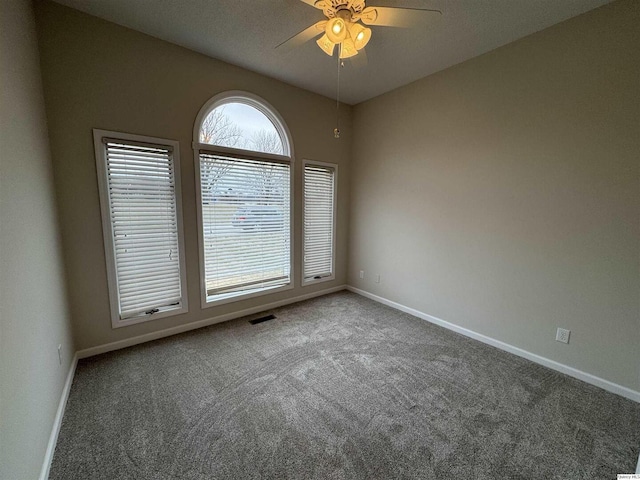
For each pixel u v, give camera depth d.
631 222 1.85
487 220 2.60
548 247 2.23
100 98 2.18
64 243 2.13
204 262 2.86
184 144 2.61
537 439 1.54
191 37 2.37
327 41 1.83
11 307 1.08
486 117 2.54
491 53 2.46
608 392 1.96
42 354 1.41
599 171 1.96
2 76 1.20
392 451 1.46
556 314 2.22
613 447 1.49
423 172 3.12
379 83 3.21
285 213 3.46
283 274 3.55
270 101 3.11
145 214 2.48
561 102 2.10
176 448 1.45
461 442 1.52
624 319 1.91
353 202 4.05
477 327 2.73
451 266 2.91
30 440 1.17
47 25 1.95
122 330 2.46
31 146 1.56
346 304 3.64
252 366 2.21
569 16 2.00
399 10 1.61
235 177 2.99
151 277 2.57
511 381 2.06
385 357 2.38
